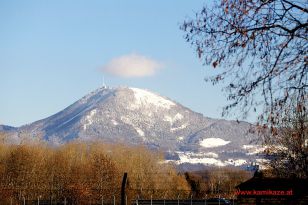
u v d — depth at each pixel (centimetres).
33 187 13762
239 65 1848
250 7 1823
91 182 13025
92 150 16875
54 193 13312
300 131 1862
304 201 3903
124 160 16150
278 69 1836
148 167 16250
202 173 14088
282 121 1861
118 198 12669
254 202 4172
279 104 1847
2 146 15488
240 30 1819
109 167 13200
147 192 13988
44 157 14975
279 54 1834
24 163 13900
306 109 1833
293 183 3947
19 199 12606
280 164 4084
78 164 14988
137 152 17062
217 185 12581
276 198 4006
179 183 14100
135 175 15088
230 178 12169
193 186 13862
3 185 12988
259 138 1909
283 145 3055
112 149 17450
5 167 13838
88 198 12681
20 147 14475
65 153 15812
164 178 15025
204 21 1853
